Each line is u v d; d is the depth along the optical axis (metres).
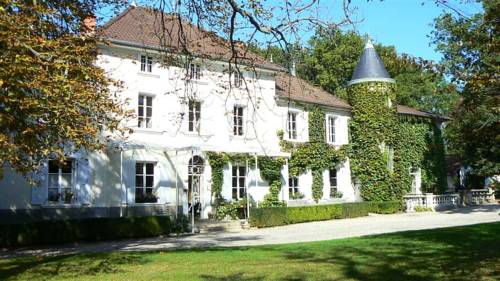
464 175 45.97
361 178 34.59
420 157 37.41
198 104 27.14
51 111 9.09
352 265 10.58
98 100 10.21
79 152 22.17
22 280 9.88
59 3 11.63
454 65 13.85
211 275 9.80
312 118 32.69
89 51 11.87
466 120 15.30
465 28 10.59
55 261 12.54
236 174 28.62
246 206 27.17
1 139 8.58
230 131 28.25
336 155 33.75
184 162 26.14
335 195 33.72
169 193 25.31
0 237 17.86
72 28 12.12
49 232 18.92
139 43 24.41
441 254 11.80
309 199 32.03
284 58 11.47
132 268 11.09
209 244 17.69
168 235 22.27
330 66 39.88
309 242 16.12
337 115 34.62
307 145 32.09
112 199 23.22
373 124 34.31
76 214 21.97
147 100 25.30
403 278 9.01
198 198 26.73
